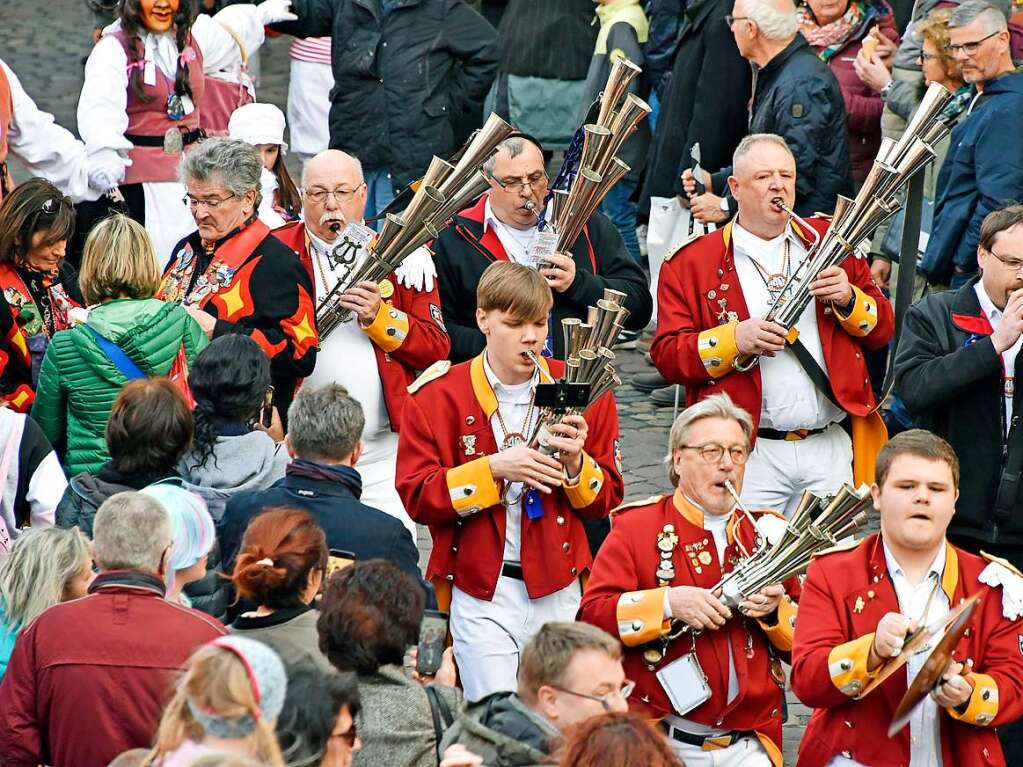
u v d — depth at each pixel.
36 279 24.92
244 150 24.80
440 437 21.23
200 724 11.47
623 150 39.75
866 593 17.95
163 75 33.19
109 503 16.52
